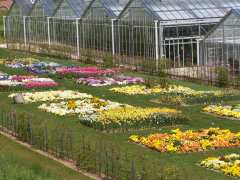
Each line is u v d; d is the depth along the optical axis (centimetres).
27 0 9794
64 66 6788
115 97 5053
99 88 5491
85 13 7962
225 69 5569
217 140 3462
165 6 6925
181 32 6825
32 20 9400
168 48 6781
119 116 4009
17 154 3306
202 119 4156
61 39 8638
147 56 6869
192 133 3616
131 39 7119
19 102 4850
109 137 3703
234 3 7312
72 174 2941
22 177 2556
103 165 3025
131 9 7075
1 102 4934
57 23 8712
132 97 5038
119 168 2923
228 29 5991
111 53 7338
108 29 7519
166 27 6744
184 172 2881
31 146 3550
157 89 5259
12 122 3934
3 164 2778
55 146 3422
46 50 8306
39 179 2567
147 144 3462
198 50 6488
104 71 6312
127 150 3369
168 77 6053
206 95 4828
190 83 5675
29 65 6956
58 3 9156
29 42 9544
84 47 8062
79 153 3181
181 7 6962
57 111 4428
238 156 3141
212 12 7062
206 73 5788
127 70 6600
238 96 4872
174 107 4575
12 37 10119
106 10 7538
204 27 6956
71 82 5872
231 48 5956
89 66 6788
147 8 6812
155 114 4028
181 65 6712
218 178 2855
